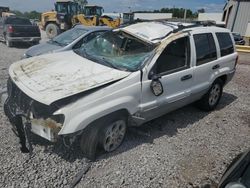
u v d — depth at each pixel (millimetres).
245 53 16609
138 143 4066
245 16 31594
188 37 4598
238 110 5996
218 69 5414
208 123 5109
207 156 3936
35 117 3256
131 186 3129
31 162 3326
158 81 3908
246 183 1720
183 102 4723
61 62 3977
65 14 19516
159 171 3455
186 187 3217
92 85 3303
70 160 3443
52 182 3047
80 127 3115
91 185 3078
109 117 3480
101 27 8477
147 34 4312
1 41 16016
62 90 3158
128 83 3586
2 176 3045
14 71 3781
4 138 3807
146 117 4016
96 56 4250
